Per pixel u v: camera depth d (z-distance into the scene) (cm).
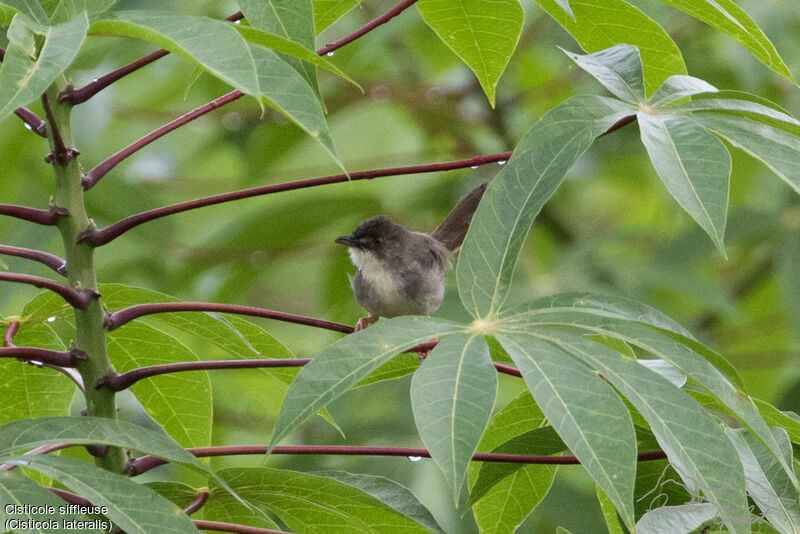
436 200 1489
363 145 1738
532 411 696
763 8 1293
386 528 625
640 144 1500
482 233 554
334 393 468
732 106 603
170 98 1469
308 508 629
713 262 1564
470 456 425
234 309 643
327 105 1485
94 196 1341
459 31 738
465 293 539
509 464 640
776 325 1514
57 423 495
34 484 449
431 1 716
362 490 591
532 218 548
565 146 567
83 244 626
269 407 1371
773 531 625
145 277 1376
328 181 645
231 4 1311
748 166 1424
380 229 1163
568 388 461
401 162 1539
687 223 1441
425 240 1187
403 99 1502
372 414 1286
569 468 1206
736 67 1391
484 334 505
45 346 737
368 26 686
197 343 1312
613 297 539
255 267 1425
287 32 514
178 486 614
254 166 1497
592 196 1798
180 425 767
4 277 591
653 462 653
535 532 1156
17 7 485
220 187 1538
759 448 618
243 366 610
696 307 1514
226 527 584
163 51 639
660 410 478
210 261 1401
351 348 488
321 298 1445
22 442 477
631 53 645
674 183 526
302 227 1405
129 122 1584
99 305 626
